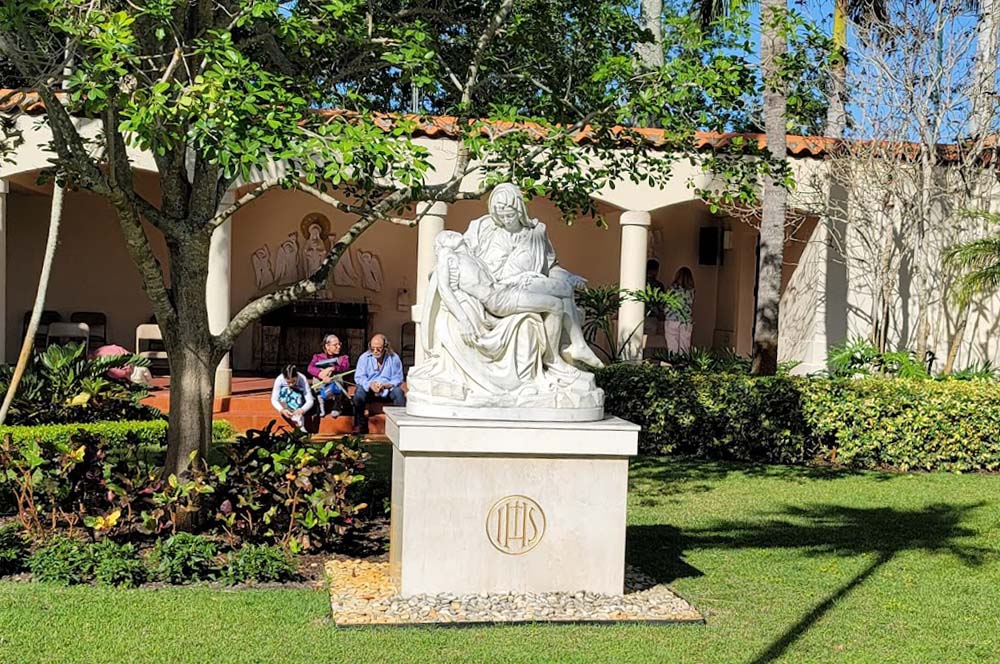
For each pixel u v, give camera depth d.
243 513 7.29
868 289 14.91
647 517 9.09
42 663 4.97
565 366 6.41
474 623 5.62
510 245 6.51
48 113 6.88
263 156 6.13
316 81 8.31
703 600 6.36
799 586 6.79
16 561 6.66
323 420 13.37
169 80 6.92
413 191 6.77
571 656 5.20
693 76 7.44
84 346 13.02
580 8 8.90
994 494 10.48
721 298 18.81
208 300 13.55
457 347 6.19
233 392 14.91
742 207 15.23
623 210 14.44
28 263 16.88
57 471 7.40
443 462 5.97
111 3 7.25
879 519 9.12
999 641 5.73
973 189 14.41
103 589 6.25
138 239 7.15
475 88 8.65
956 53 14.38
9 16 5.93
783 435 12.29
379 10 8.31
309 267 17.59
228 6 7.61
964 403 12.10
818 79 12.61
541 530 6.09
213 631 5.48
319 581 6.61
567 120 9.09
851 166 14.27
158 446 11.27
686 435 12.66
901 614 6.21
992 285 13.48
